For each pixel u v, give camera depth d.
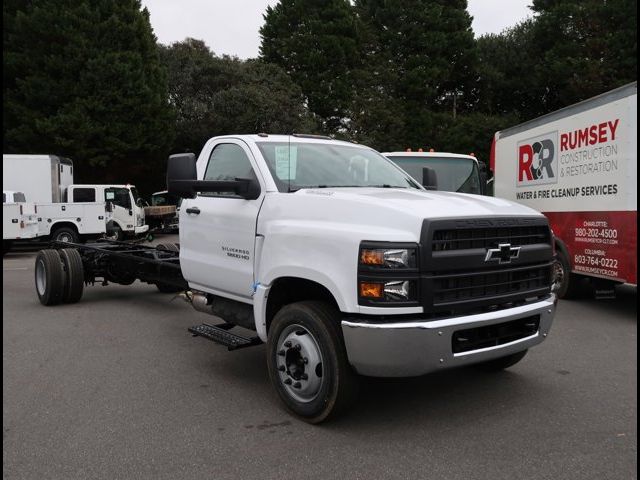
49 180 20.81
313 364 4.27
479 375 5.49
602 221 8.13
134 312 8.77
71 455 3.90
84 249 9.67
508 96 39.38
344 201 4.27
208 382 5.41
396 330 3.80
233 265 5.22
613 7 31.55
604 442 4.02
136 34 27.89
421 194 4.65
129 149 27.30
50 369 5.84
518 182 10.41
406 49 38.38
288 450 3.94
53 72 26.31
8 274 13.56
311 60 37.00
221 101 30.02
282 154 5.23
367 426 4.31
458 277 4.01
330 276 4.05
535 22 36.53
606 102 7.98
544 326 4.57
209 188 4.90
